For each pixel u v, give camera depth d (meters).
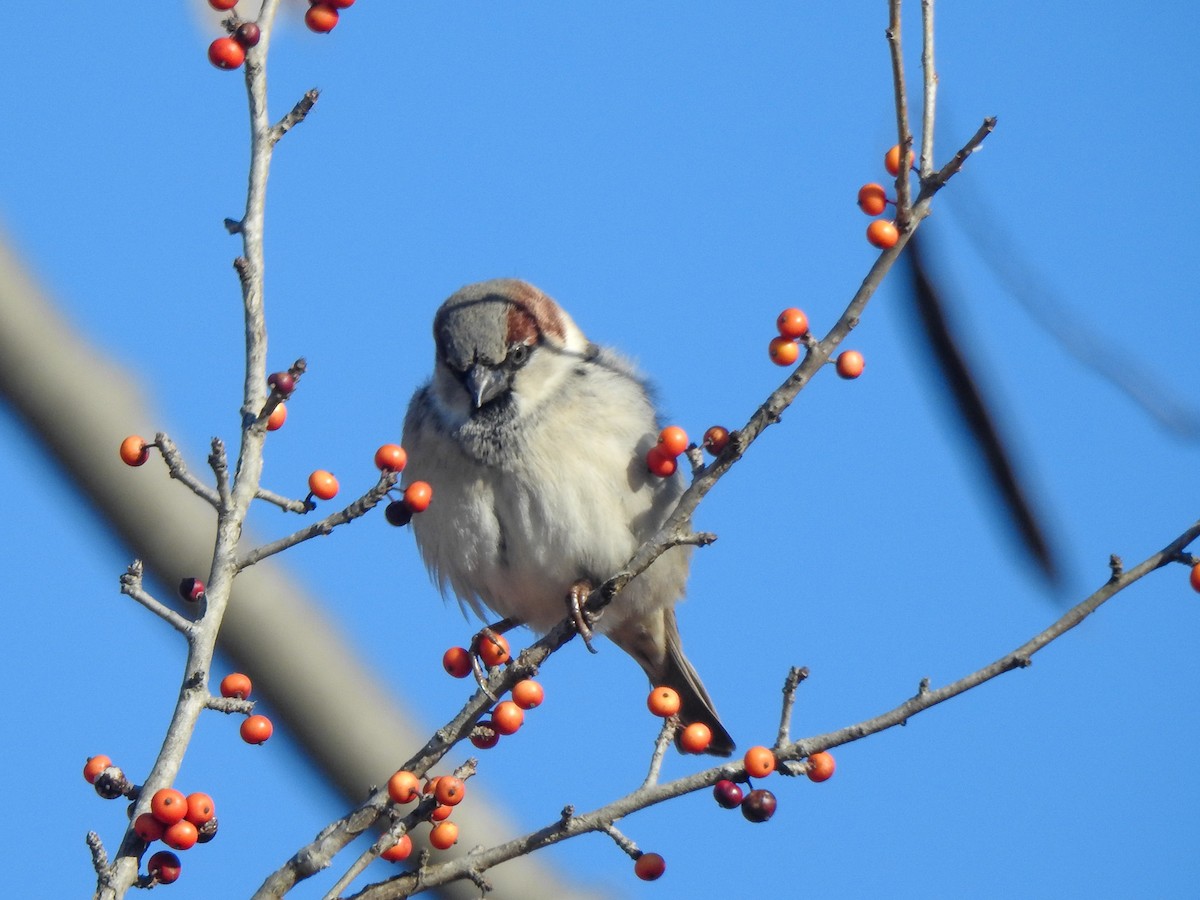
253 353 6.36
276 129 6.57
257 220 6.45
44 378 6.56
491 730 6.73
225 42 6.55
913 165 6.68
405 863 8.09
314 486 6.17
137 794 5.82
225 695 6.19
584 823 6.13
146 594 5.92
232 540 6.04
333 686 7.30
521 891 8.00
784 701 6.17
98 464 6.75
